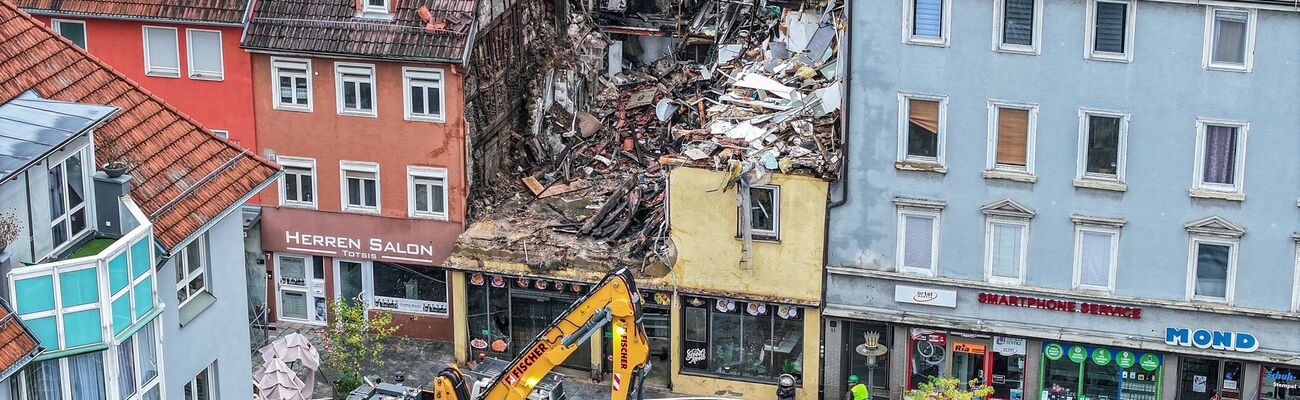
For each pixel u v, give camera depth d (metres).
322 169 65.81
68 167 40.31
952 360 60.84
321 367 65.44
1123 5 54.31
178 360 43.66
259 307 68.88
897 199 58.69
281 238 67.31
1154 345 58.19
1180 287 57.56
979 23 55.53
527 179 69.25
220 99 65.25
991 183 57.62
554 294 64.00
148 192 42.84
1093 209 57.19
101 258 37.56
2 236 37.06
